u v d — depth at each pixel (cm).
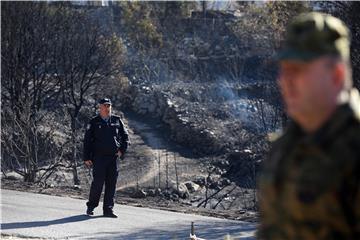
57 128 3928
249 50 6794
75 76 4659
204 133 5044
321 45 343
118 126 1730
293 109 354
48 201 1991
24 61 4375
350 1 2528
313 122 351
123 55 5922
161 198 2997
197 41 7456
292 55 347
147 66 6794
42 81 4431
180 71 6875
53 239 1430
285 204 356
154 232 1538
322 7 2672
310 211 345
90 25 4869
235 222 1775
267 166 375
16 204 1894
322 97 345
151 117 6009
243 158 4194
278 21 3806
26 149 2900
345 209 340
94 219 1691
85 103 4812
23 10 4519
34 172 2823
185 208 2058
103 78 5075
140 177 4241
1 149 3053
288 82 354
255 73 6306
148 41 7338
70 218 1689
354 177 339
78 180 3344
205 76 6700
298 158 354
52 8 4709
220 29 7538
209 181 3884
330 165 340
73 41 4684
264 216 377
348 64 353
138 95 6209
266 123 3991
